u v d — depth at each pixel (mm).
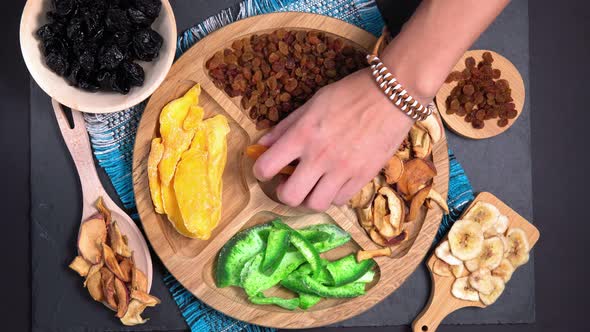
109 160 695
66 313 700
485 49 749
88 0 616
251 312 670
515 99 729
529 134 752
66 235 702
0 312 708
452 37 580
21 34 608
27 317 712
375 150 615
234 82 665
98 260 675
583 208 772
